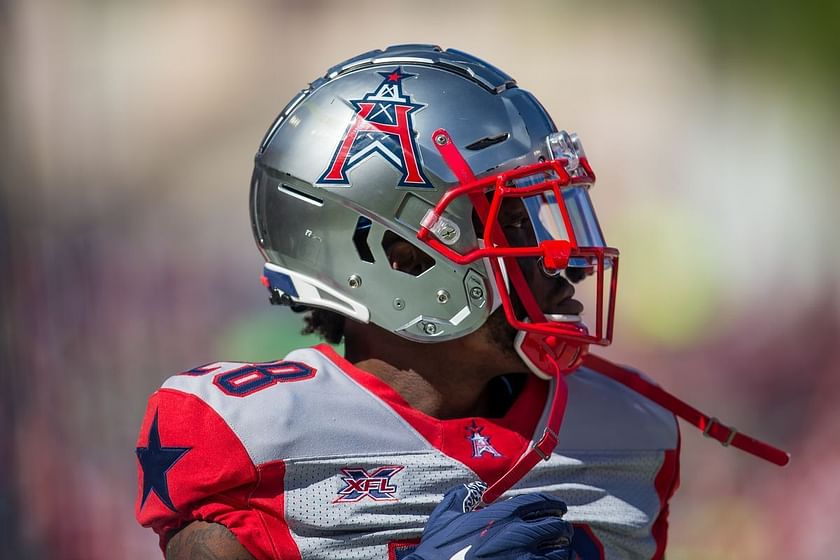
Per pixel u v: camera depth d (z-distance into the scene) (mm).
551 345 6578
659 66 38156
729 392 22859
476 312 6473
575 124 36656
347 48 39562
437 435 6434
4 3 10156
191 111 36438
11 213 9867
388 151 6457
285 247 6770
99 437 11180
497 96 6703
